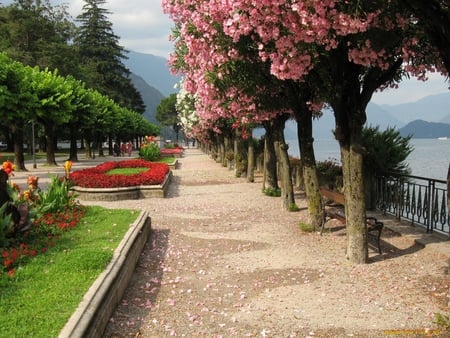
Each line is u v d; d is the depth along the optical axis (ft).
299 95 31.58
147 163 79.10
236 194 55.57
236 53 24.03
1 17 175.73
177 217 40.42
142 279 22.79
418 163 69.62
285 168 42.39
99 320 15.61
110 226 28.73
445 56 18.11
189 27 24.66
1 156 164.76
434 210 30.22
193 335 16.40
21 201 27.89
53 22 199.93
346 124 24.77
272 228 34.86
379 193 38.75
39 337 13.20
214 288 21.48
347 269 23.88
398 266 24.07
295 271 23.82
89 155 162.81
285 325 17.19
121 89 261.65
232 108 36.01
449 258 23.08
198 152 218.79
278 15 18.45
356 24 17.22
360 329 16.72
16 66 85.61
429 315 17.79
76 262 19.85
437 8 16.89
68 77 127.03
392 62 24.00
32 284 17.74
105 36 261.24
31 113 94.02
